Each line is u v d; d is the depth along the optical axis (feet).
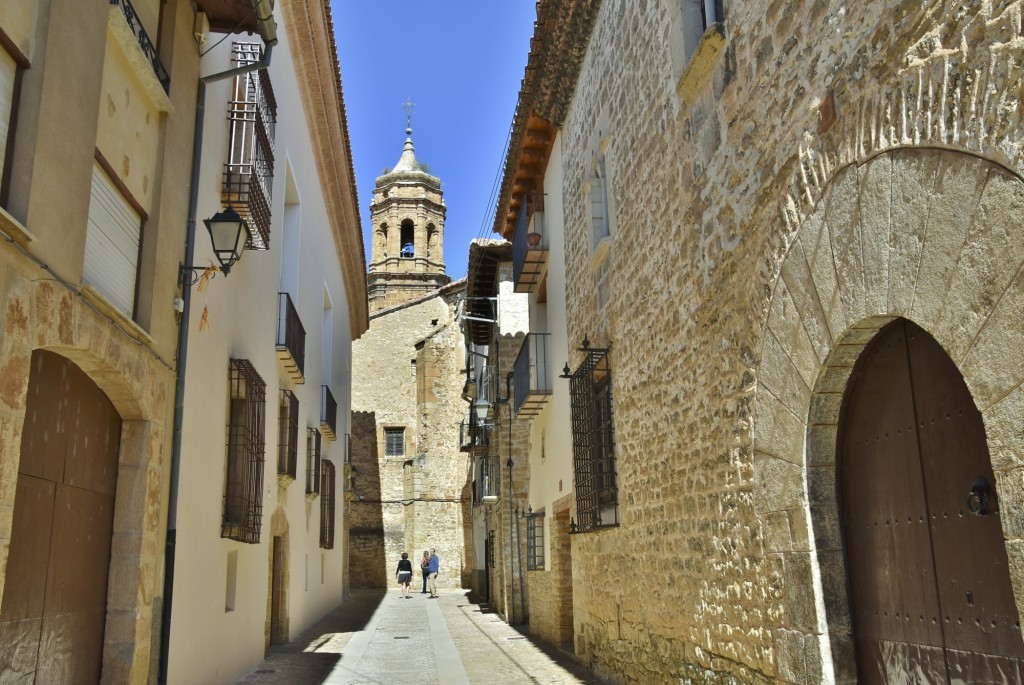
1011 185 9.09
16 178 13.05
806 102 13.84
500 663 33.42
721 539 17.51
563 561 38.11
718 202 17.81
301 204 44.32
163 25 20.86
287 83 38.65
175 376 21.01
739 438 16.52
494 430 60.90
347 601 75.36
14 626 13.99
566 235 35.99
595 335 30.25
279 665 32.86
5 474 12.34
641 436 24.02
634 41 24.88
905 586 12.24
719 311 17.69
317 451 50.62
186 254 22.02
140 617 18.42
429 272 135.54
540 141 41.22
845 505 13.80
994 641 10.42
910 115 10.85
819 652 13.35
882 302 11.60
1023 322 8.97
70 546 16.37
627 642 25.23
